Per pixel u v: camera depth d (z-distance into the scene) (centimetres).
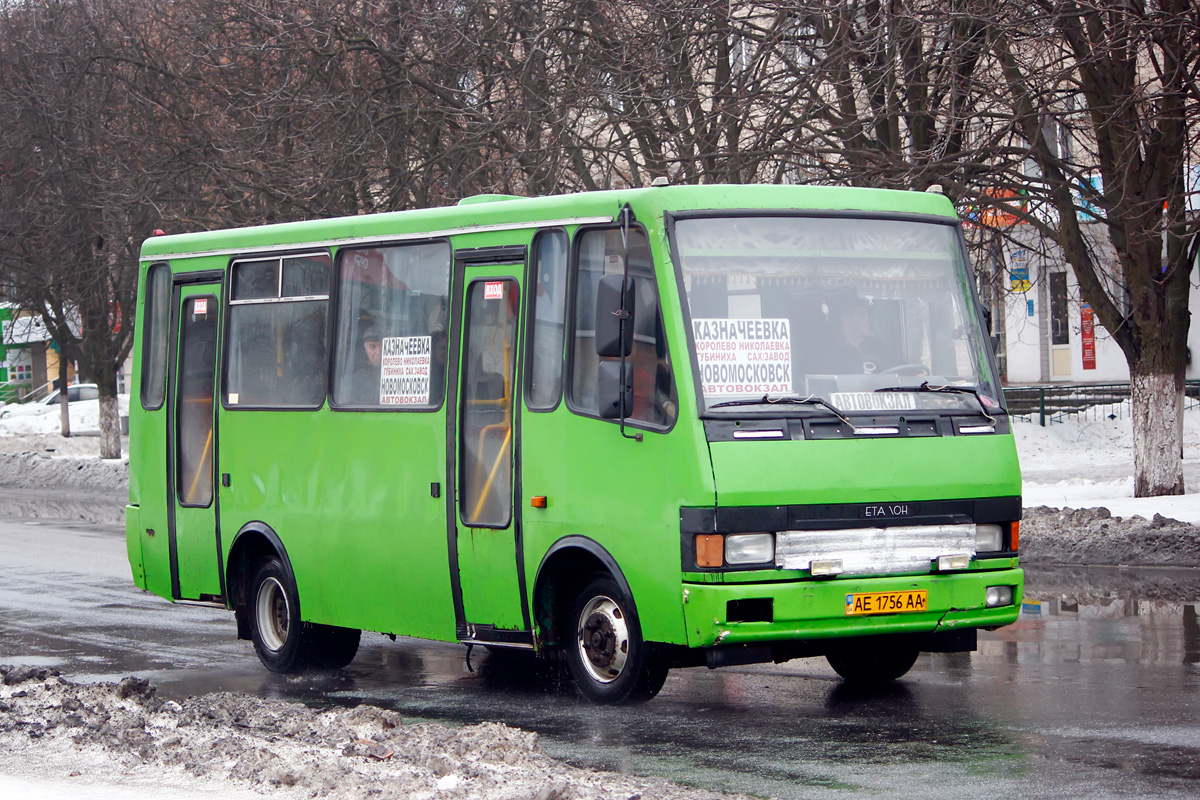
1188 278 2205
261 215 2644
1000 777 736
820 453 902
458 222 1059
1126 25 1833
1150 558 1748
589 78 2250
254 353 1230
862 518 909
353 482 1127
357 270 1143
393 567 1092
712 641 873
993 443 962
